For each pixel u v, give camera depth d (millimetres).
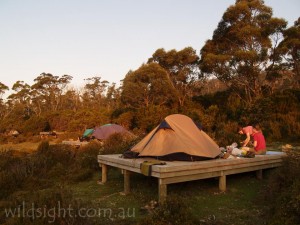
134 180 7383
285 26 23609
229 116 20422
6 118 41344
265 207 5102
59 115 34219
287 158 6234
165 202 4406
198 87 32906
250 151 7109
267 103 18312
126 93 29594
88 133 17438
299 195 4004
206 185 6730
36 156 8961
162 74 29141
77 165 8781
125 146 10289
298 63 24891
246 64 23703
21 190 6730
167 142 6457
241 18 25203
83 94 53031
